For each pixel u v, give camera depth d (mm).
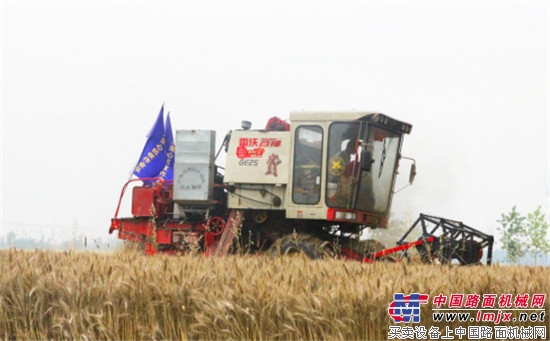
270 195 39031
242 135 39812
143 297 20844
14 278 22141
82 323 20625
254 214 40094
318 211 37812
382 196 39625
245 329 19562
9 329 21656
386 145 39250
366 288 19219
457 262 37781
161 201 42594
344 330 18828
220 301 19375
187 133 41281
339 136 38000
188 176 40906
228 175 39438
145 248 42125
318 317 18641
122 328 20938
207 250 40156
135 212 42688
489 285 20531
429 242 35250
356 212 37906
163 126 45250
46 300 21500
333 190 37781
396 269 24156
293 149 38531
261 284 19859
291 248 36219
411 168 40031
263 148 39219
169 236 41781
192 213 41781
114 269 22672
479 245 34938
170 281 20938
